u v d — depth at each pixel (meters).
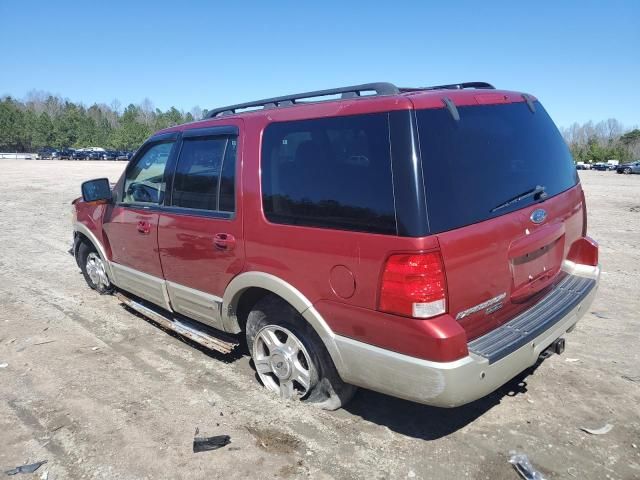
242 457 3.07
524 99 3.67
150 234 4.54
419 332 2.66
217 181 3.80
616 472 2.91
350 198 2.93
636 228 11.20
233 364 4.30
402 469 2.95
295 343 3.49
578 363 4.23
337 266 2.98
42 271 7.46
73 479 2.90
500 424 3.38
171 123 131.62
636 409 3.54
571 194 3.79
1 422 3.46
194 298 4.17
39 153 83.69
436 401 2.70
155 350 4.62
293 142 3.29
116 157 84.19
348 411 3.55
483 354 2.79
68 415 3.54
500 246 3.00
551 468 2.95
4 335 4.99
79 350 4.63
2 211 14.15
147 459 3.06
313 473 2.93
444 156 2.82
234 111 4.23
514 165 3.26
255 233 3.46
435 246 2.65
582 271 3.92
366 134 2.89
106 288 6.13
